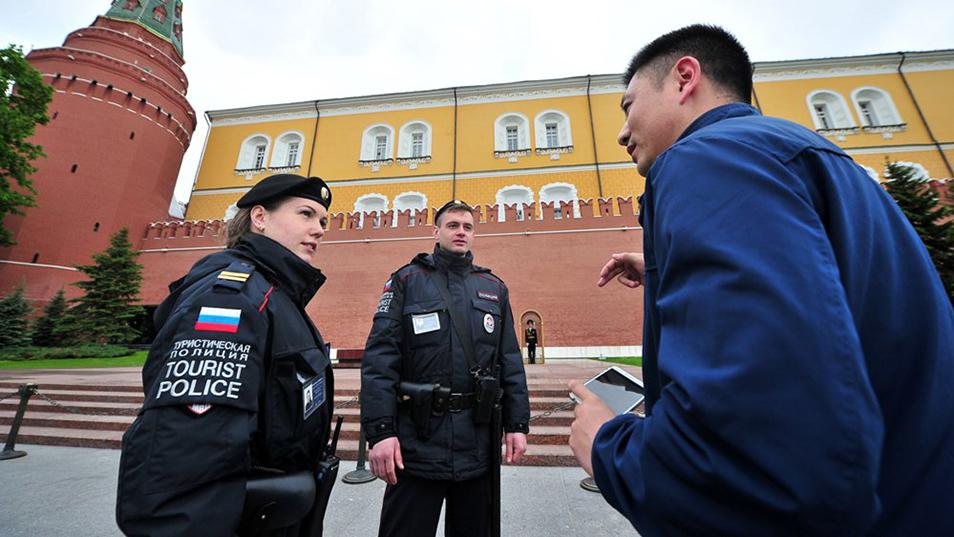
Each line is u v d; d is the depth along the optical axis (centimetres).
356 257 1930
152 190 2223
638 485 59
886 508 61
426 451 197
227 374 112
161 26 2664
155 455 99
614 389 122
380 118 2806
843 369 46
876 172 2273
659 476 56
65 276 1895
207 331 117
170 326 119
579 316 1738
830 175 68
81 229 1956
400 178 2586
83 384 757
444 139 2678
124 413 621
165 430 101
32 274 1831
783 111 2494
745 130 76
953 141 2319
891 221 73
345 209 2548
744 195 62
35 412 636
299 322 151
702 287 58
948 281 871
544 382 748
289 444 133
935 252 897
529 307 1773
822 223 64
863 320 61
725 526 49
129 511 96
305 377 141
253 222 175
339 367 1422
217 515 101
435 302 226
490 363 226
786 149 70
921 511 58
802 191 64
